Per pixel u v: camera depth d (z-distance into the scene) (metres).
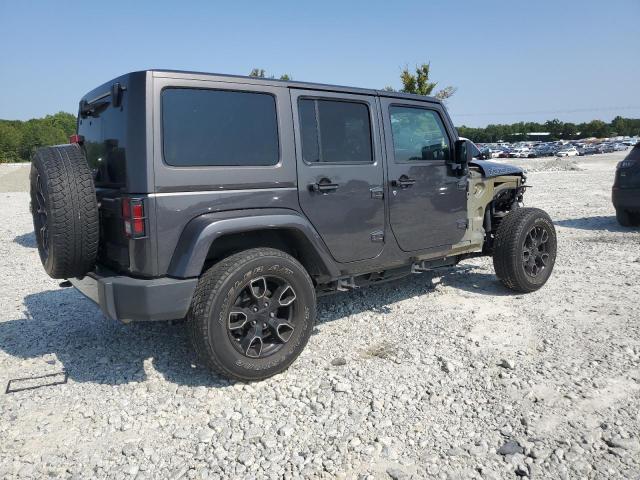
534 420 2.95
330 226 3.96
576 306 4.88
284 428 2.91
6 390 3.48
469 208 5.23
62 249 3.32
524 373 3.53
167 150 3.20
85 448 2.81
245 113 3.54
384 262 4.40
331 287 4.34
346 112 4.12
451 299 5.26
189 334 3.34
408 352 3.94
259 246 3.78
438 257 4.94
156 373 3.70
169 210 3.20
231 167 3.43
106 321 4.86
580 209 11.83
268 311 3.49
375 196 4.23
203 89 3.36
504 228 5.27
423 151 4.71
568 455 2.61
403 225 4.49
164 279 3.21
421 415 3.05
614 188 8.99
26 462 2.70
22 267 7.36
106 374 3.71
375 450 2.72
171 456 2.72
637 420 2.92
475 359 3.79
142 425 3.03
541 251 5.51
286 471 2.57
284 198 3.67
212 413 3.13
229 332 3.31
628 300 5.00
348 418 3.04
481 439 2.80
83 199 3.34
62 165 3.34
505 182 5.69
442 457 2.65
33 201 3.75
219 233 3.28
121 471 2.60
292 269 3.53
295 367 3.74
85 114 4.08
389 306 5.07
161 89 3.19
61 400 3.34
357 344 4.15
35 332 4.59
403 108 4.57
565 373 3.51
